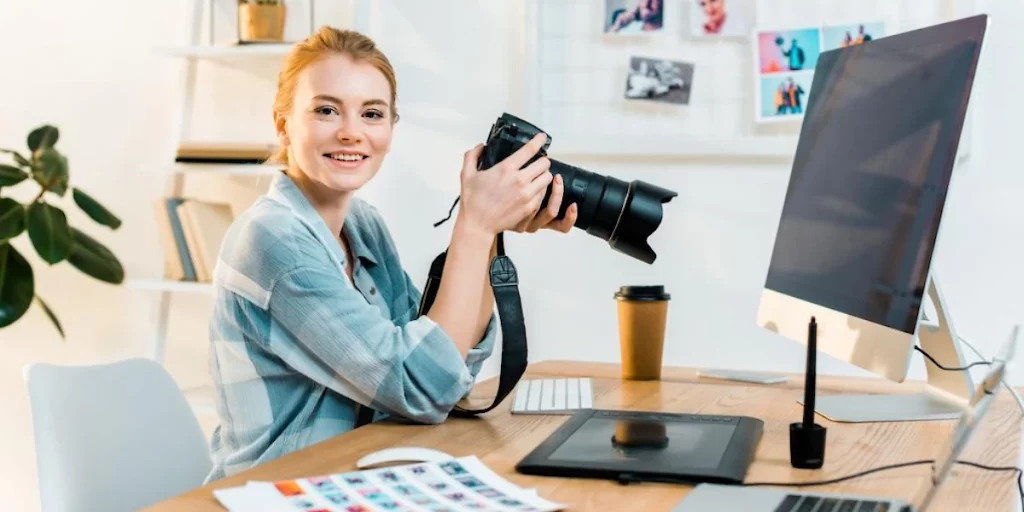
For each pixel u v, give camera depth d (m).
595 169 2.47
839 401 1.40
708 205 2.41
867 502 0.88
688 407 1.39
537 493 0.94
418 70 2.60
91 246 2.58
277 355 1.34
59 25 2.87
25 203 2.90
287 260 1.32
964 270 2.26
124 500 1.40
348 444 1.18
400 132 2.62
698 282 2.43
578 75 2.50
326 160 1.43
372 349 1.28
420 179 2.61
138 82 2.82
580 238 2.50
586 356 2.51
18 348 2.91
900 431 1.22
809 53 2.34
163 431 1.51
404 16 2.60
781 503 0.88
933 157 1.15
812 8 2.35
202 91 2.75
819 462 1.03
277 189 1.44
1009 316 2.23
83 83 2.86
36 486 2.91
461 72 2.57
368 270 1.62
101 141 2.85
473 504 0.89
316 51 1.44
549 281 2.52
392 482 0.96
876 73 1.37
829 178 1.44
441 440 1.20
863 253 1.27
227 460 1.38
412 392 1.28
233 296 1.36
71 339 2.88
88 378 1.42
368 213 1.65
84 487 1.34
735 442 1.10
